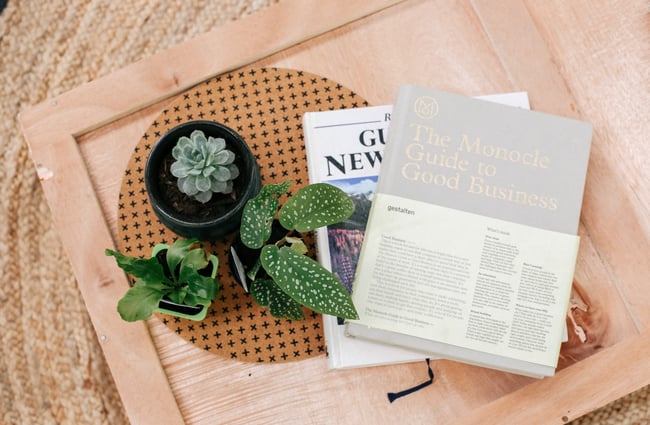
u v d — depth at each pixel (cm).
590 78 87
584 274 84
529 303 80
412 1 90
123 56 116
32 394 112
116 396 112
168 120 87
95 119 86
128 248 84
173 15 117
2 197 115
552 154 83
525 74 87
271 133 87
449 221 81
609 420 106
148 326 83
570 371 82
